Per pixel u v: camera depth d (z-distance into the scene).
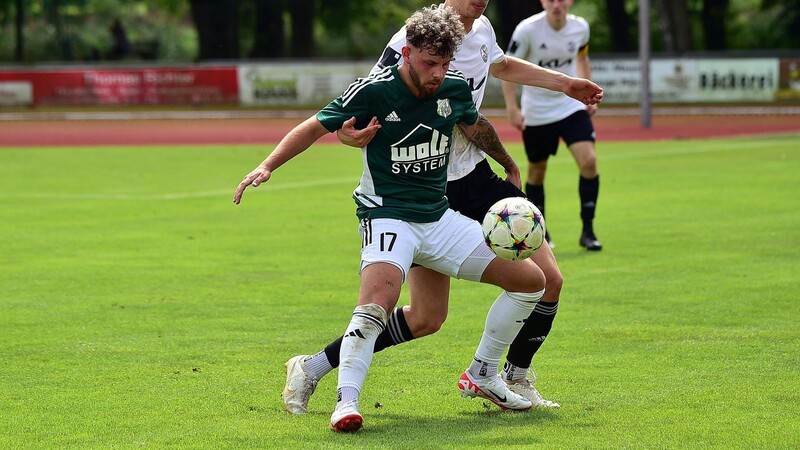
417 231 16.25
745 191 45.81
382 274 15.87
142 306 25.64
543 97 33.41
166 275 29.62
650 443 15.19
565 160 61.78
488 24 18.77
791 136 74.62
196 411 17.17
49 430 16.19
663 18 116.69
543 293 16.67
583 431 15.87
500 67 19.17
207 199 47.00
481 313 24.62
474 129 17.73
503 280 16.36
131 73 110.19
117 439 15.68
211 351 21.34
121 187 51.91
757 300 25.25
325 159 65.38
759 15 132.62
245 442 15.41
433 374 19.48
